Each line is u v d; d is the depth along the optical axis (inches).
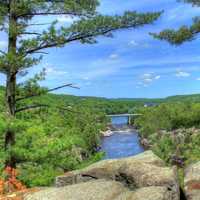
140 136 3941.9
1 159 720.3
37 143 770.2
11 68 739.4
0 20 754.8
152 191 374.3
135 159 483.2
